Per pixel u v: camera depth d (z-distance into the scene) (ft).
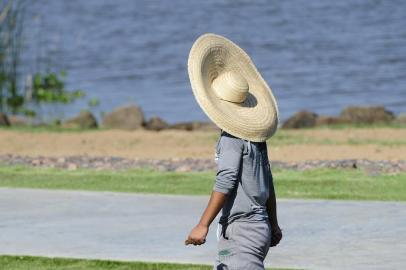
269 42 474.08
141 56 433.07
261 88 73.26
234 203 69.67
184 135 195.93
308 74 375.86
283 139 186.80
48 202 121.49
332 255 94.17
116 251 96.48
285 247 97.45
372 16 570.46
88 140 190.90
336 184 133.08
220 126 69.05
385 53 426.51
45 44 458.09
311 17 572.10
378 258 92.94
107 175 143.54
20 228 106.93
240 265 69.26
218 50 71.97
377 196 124.06
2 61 263.49
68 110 291.58
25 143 186.91
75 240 101.24
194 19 574.15
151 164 155.43
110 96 331.57
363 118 224.53
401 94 328.29
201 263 91.76
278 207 117.19
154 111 303.27
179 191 129.39
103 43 476.13
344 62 403.95
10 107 263.08
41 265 91.66
